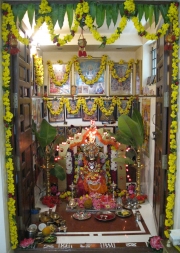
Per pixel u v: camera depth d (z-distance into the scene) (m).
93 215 4.26
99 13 2.78
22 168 3.26
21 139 3.21
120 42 5.31
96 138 5.08
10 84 2.94
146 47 5.29
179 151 2.92
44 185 5.41
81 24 2.86
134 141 4.62
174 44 2.86
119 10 2.87
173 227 3.08
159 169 3.41
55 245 3.31
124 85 6.06
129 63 5.95
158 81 3.60
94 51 5.98
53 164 4.85
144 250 3.20
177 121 2.96
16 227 3.09
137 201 4.64
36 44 5.07
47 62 5.91
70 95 6.02
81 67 6.02
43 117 5.80
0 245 2.92
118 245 3.31
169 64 2.96
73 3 2.78
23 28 3.60
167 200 3.08
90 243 3.37
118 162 5.09
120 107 5.98
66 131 6.01
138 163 4.75
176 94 2.90
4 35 2.80
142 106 5.35
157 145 3.62
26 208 3.53
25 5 2.79
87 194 4.84
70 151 5.07
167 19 2.86
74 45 5.27
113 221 4.03
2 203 2.86
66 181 5.08
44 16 2.79
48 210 4.39
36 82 4.96
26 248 3.16
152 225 3.88
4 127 2.90
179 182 2.91
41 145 4.53
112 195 4.87
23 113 3.38
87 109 5.99
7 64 2.83
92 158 4.93
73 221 4.04
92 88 6.06
